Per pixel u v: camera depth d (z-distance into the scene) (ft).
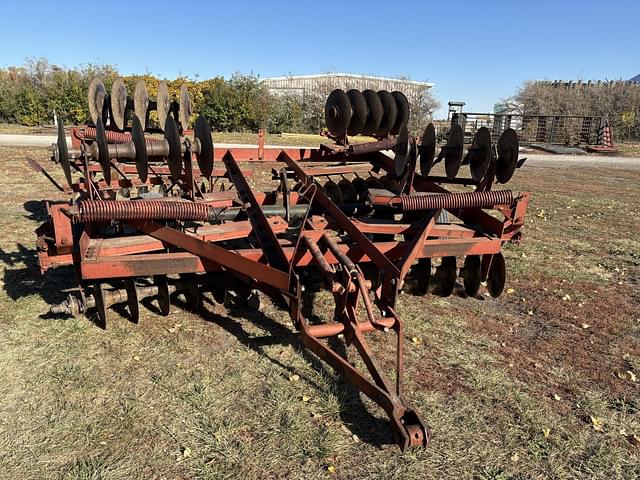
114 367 12.84
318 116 105.50
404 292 18.47
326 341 14.60
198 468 9.68
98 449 10.06
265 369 13.01
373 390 10.36
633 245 26.71
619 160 78.64
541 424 11.37
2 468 9.50
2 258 20.56
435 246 15.26
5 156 51.06
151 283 17.48
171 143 16.63
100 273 13.07
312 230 14.83
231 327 15.19
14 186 37.37
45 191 35.78
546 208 36.70
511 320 16.80
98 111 22.84
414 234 17.26
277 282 12.50
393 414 9.86
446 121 109.70
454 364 13.79
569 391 12.76
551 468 10.10
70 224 13.42
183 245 14.37
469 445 10.63
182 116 22.85
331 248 13.62
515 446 10.66
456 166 18.37
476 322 16.49
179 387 12.10
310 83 121.39
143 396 11.72
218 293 15.76
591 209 36.94
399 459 10.10
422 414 11.53
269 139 84.94
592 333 16.06
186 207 14.40
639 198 42.96
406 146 18.17
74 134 20.94
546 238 27.68
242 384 12.33
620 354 14.75
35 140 67.41
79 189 21.66
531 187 47.75
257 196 20.29
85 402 11.44
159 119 22.88
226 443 10.34
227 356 13.56
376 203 16.34
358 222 17.01
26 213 28.40
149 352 13.61
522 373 13.51
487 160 17.69
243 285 15.47
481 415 11.62
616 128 116.16
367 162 23.53
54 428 10.58
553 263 23.06
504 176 17.67
